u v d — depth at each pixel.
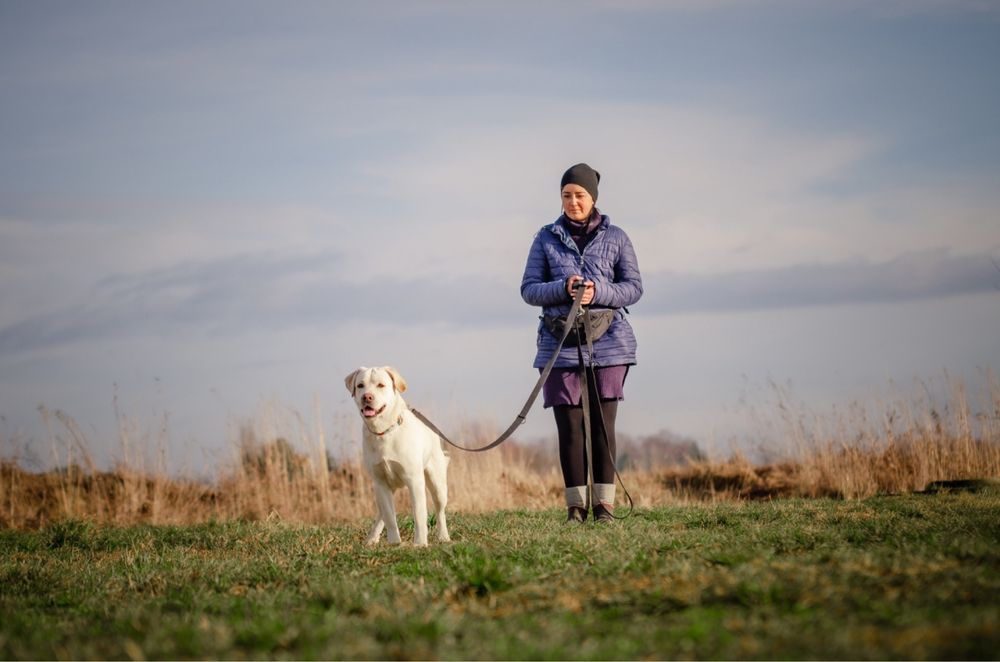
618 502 11.73
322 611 4.21
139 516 11.41
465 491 11.66
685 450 15.18
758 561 4.61
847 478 11.52
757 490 12.66
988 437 11.45
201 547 7.62
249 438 12.43
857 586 4.06
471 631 3.72
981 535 5.55
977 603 3.73
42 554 7.67
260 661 3.45
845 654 3.20
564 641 3.59
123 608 4.59
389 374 7.07
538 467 14.10
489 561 5.03
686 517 7.88
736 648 3.33
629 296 8.01
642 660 3.33
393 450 6.95
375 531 7.37
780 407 12.23
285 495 11.73
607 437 7.93
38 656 3.71
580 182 8.09
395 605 4.25
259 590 4.90
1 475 12.19
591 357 7.87
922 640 3.25
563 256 8.10
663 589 4.18
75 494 11.82
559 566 5.14
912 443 11.64
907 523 6.42
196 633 3.78
